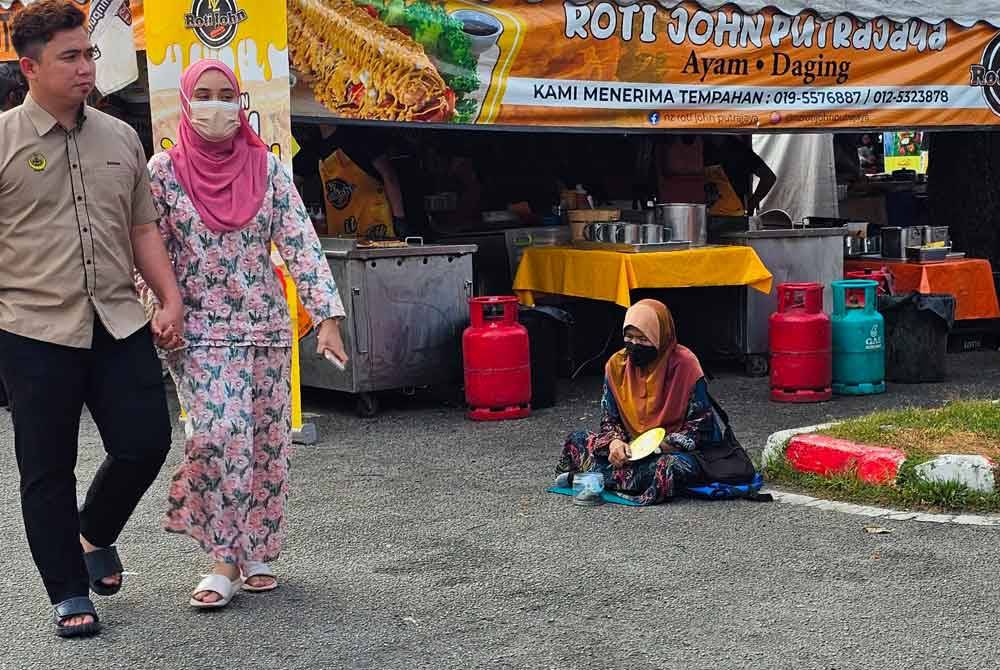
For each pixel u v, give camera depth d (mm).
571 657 4453
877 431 6961
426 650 4555
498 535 5996
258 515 5160
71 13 4465
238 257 4922
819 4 10297
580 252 9984
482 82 8922
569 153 12242
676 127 9836
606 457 6684
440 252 9258
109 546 5062
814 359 9289
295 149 8109
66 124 4539
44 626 4910
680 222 10078
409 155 10789
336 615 4938
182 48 7910
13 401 4598
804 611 4855
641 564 5480
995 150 12445
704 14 9820
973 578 5188
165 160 4887
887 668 4289
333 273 9031
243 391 4953
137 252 4770
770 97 10227
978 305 11430
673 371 6613
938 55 10922
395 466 7531
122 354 4652
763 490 6676
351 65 8484
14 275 4535
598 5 9328
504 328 8859
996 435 6820
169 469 7473
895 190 14805
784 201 15164
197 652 4594
